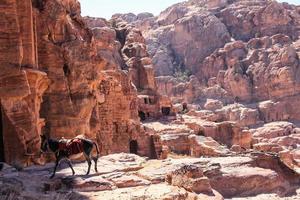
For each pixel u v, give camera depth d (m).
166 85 112.00
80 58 27.78
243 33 123.62
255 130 87.06
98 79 29.48
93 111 30.92
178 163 18.47
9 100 22.06
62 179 15.30
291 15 122.31
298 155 62.28
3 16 22.03
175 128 52.97
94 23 70.56
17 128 22.19
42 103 25.97
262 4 128.25
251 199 16.89
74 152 15.88
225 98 108.00
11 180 15.04
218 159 20.34
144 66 62.50
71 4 31.61
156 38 134.75
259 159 21.06
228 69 111.31
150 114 60.16
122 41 68.44
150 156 43.44
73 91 27.19
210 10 135.25
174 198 13.13
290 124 87.88
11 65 22.06
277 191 18.30
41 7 26.58
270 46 111.75
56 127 26.02
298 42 111.44
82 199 13.31
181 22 130.00
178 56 129.75
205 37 125.00
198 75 120.69
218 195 14.74
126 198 13.11
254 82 107.12
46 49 26.23
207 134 58.38
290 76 100.81
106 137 38.56
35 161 22.58
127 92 44.47
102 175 16.02
